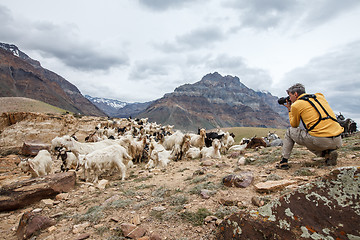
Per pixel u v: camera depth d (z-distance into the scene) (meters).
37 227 4.17
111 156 8.40
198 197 4.48
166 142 13.66
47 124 28.23
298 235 1.65
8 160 14.77
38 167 8.81
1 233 4.54
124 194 5.64
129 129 26.34
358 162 4.64
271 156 7.11
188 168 8.33
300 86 4.83
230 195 4.18
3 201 5.66
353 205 1.56
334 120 4.38
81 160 8.11
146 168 10.53
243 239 1.95
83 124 31.78
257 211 2.03
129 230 3.42
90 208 4.89
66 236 3.71
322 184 1.82
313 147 4.69
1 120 26.66
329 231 1.55
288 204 1.87
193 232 3.11
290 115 4.98
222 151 13.96
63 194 6.39
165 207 4.23
